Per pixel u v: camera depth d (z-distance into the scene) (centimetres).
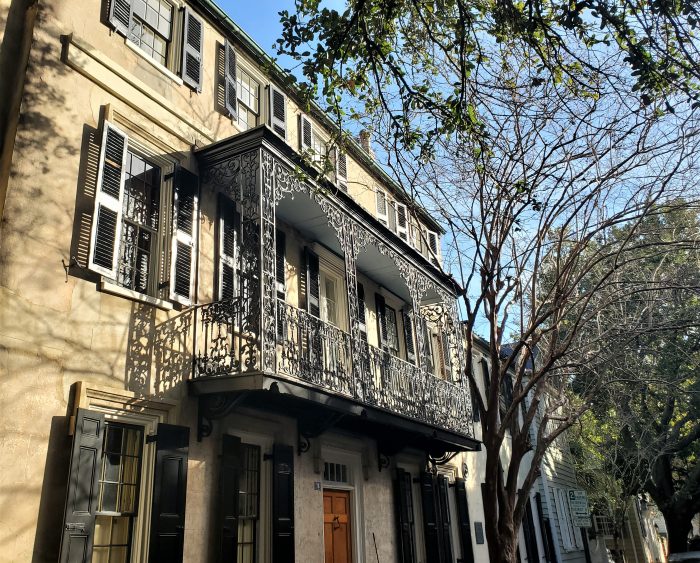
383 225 1148
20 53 706
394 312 1484
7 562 546
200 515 756
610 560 2734
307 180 928
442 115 760
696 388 1903
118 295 722
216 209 920
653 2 584
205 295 862
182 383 781
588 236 824
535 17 641
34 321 622
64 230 679
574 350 908
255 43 1091
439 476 1441
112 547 664
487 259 835
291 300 1071
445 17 711
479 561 1555
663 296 1086
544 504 2114
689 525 2238
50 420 614
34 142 668
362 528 1100
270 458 908
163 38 928
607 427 2092
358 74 754
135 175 815
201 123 938
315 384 852
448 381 1430
